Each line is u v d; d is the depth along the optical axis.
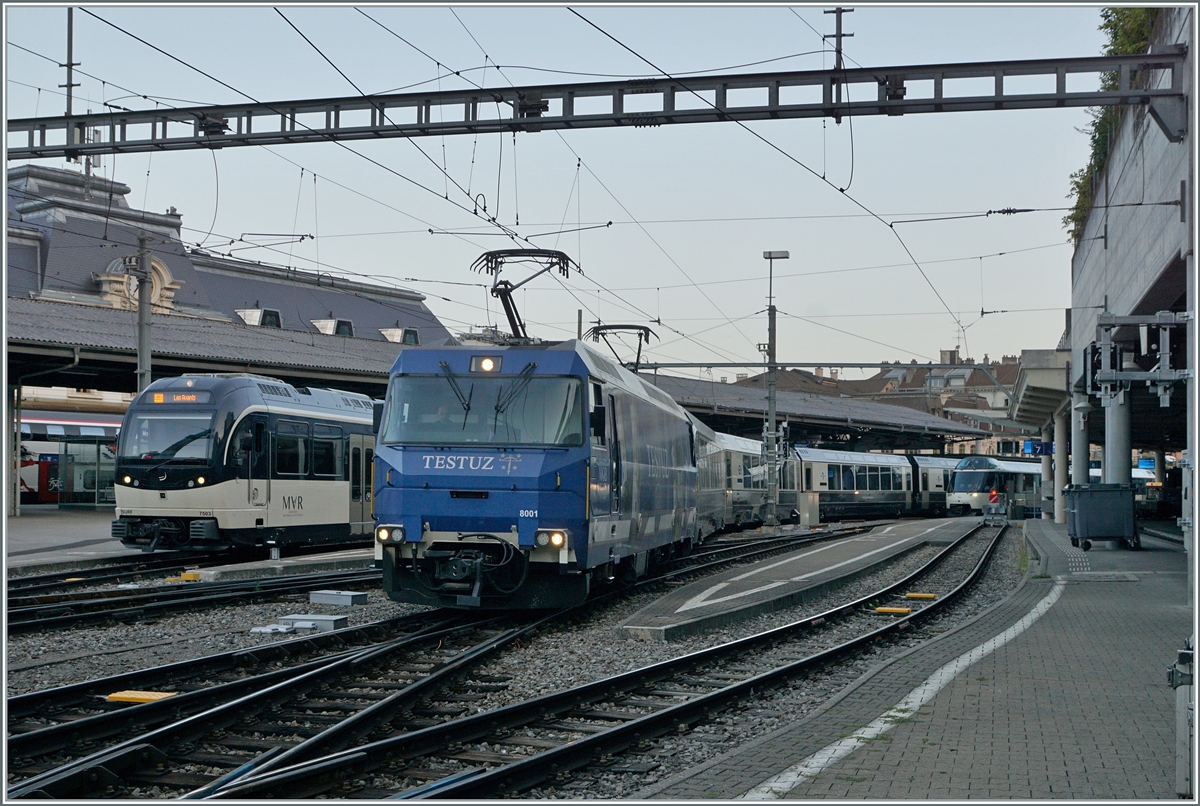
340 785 7.05
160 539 21.66
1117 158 24.05
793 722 8.86
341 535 24.89
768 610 16.89
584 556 14.20
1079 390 35.41
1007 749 7.68
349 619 14.94
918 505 57.28
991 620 15.20
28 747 7.69
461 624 14.16
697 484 26.31
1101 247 27.22
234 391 22.00
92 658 11.77
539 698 9.01
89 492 38.09
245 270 63.72
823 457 50.00
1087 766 7.24
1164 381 16.70
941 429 69.25
